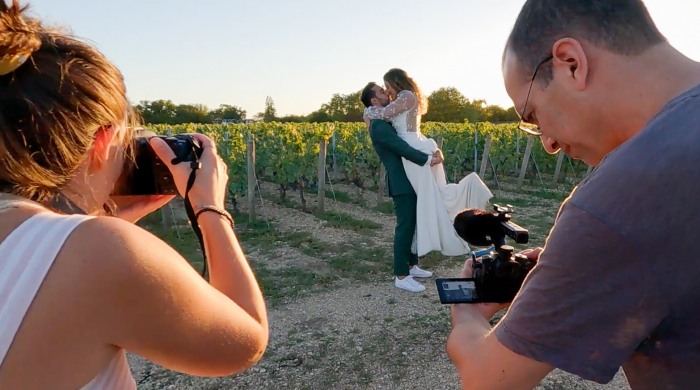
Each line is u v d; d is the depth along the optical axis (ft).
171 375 11.96
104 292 2.50
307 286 18.25
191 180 3.73
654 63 3.11
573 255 2.88
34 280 2.46
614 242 2.77
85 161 3.03
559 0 3.26
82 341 2.51
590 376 2.91
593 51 3.16
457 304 4.17
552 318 2.97
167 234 26.43
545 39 3.30
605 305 2.84
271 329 14.56
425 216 16.88
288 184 36.58
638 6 3.16
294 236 25.73
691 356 2.81
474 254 4.92
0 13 2.62
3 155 2.68
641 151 2.82
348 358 12.78
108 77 3.00
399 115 16.52
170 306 2.67
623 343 2.87
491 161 44.27
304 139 43.91
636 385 3.19
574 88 3.25
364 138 43.78
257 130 49.70
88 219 2.68
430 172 16.75
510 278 4.06
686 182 2.66
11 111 2.67
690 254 2.67
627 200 2.77
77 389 2.53
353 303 16.55
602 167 2.98
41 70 2.73
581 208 2.92
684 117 2.82
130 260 2.59
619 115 3.21
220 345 2.90
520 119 3.75
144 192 3.93
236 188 31.19
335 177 45.52
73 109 2.77
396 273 17.78
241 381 11.71
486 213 4.86
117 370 2.77
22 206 2.70
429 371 12.17
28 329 2.42
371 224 28.48
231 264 3.45
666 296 2.74
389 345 13.48
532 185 44.65
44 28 2.99
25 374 2.42
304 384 11.59
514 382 3.18
